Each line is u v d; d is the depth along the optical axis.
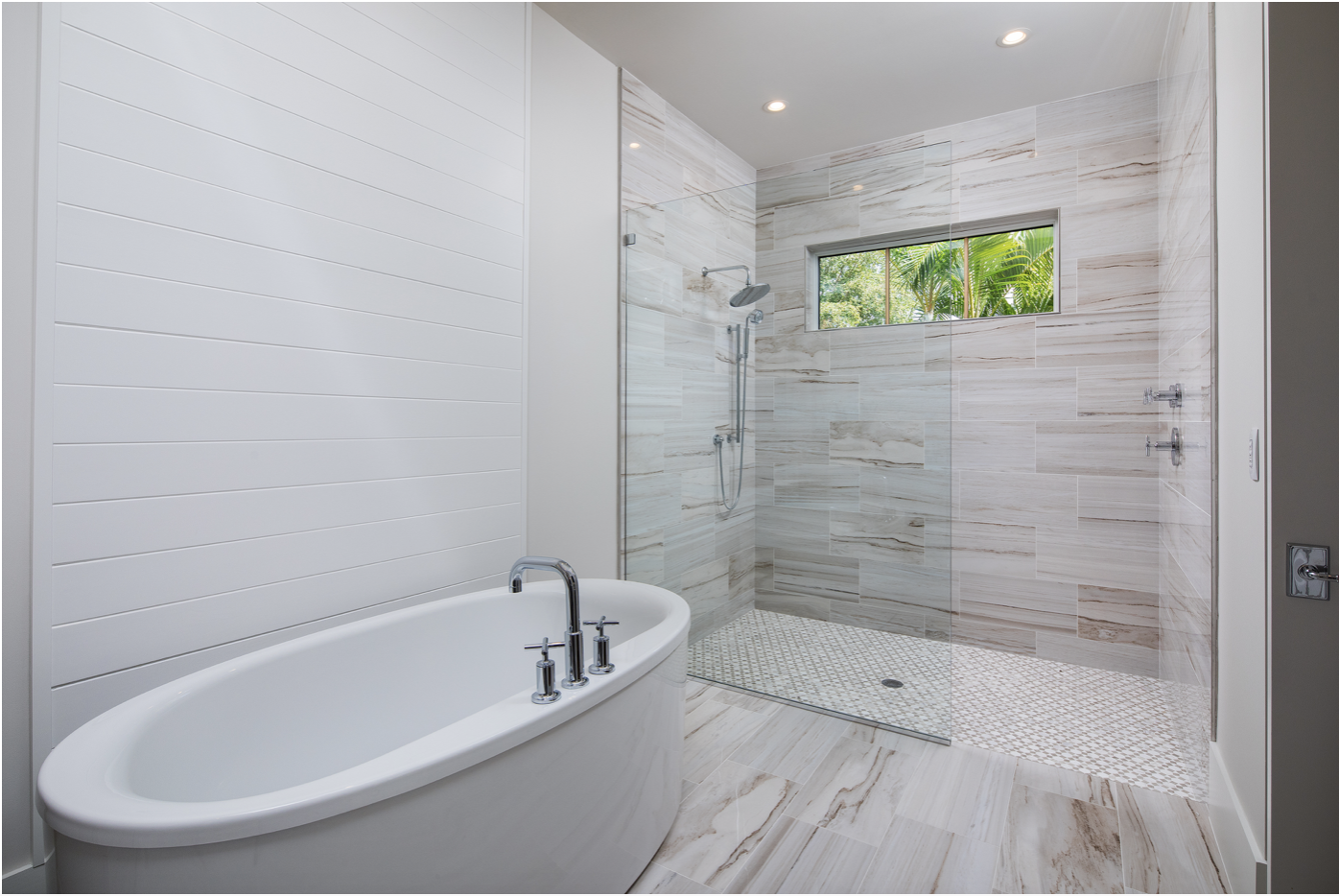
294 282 1.67
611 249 2.84
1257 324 1.30
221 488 1.53
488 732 1.13
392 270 1.92
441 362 2.07
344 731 1.63
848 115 3.23
